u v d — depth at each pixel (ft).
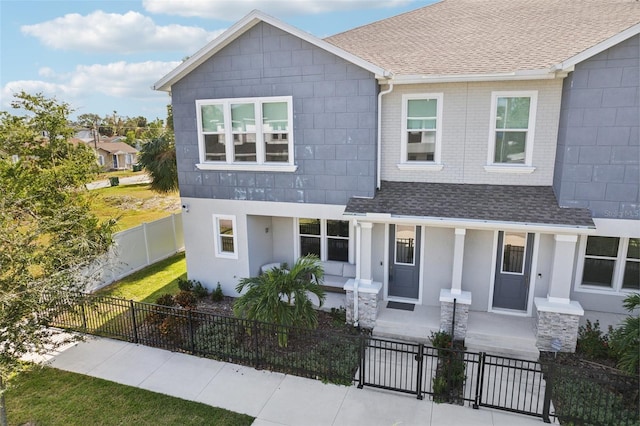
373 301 34.58
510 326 33.32
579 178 30.76
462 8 48.96
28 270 23.59
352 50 41.75
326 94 35.42
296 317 30.14
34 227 25.34
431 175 36.94
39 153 39.37
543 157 33.96
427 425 23.47
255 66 37.09
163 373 29.45
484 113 34.47
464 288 36.68
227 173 40.50
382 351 31.71
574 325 30.01
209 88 39.17
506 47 36.63
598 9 41.34
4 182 33.47
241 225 41.16
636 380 23.40
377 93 34.81
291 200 38.75
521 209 31.83
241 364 30.27
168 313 32.94
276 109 37.45
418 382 25.58
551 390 23.45
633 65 27.96
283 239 45.37
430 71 34.06
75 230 32.68
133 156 240.73
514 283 35.70
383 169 38.09
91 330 35.65
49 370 29.96
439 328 33.30
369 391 26.81
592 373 22.74
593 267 35.17
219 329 33.71
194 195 42.47
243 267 42.11
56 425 24.11
